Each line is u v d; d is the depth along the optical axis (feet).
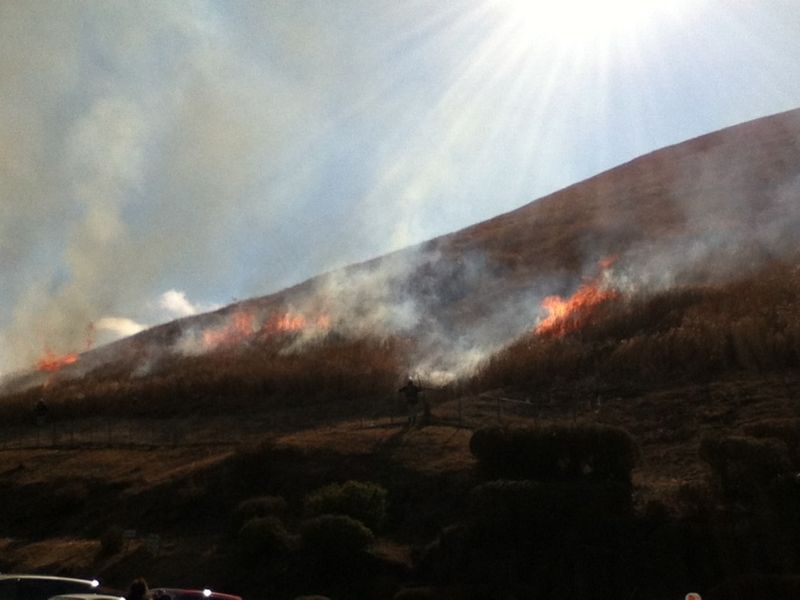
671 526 76.38
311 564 84.89
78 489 116.26
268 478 105.70
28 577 66.49
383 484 98.53
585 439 85.76
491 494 80.74
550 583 75.15
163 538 100.22
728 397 108.58
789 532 73.97
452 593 75.41
